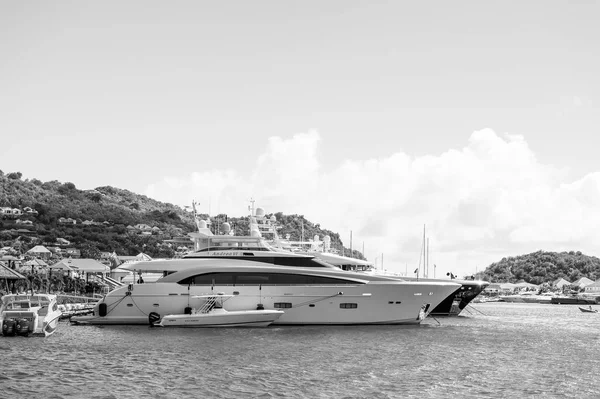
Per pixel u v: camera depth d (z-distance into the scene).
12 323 55.31
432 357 47.44
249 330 61.44
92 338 55.28
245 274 64.25
